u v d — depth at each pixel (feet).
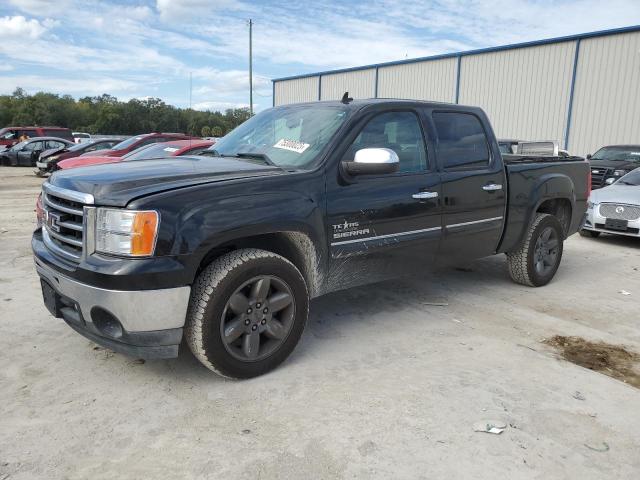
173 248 9.56
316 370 11.61
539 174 17.94
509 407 10.20
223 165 11.93
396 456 8.55
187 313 10.26
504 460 8.53
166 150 34.12
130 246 9.35
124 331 9.64
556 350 13.19
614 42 60.59
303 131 13.15
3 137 90.58
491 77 73.97
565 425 9.63
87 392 10.44
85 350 12.33
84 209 9.82
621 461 8.63
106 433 9.07
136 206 9.37
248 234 10.51
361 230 12.55
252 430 9.23
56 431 9.09
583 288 18.99
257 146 13.64
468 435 9.20
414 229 13.74
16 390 10.46
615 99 61.11
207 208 9.99
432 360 12.28
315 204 11.57
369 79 92.68
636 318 15.83
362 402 10.24
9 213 33.35
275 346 11.37
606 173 44.78
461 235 15.14
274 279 11.02
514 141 46.09
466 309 16.12
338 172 12.16
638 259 24.48
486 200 15.75
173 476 7.98
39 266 11.25
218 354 10.41
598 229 28.55
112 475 7.99
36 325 13.80
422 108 14.47
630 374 12.00
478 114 16.12
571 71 64.85
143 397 10.30
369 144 12.94
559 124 66.85
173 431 9.17
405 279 19.34
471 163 15.46
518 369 11.93
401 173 13.56
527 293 18.10
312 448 8.73
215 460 8.39
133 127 312.29
